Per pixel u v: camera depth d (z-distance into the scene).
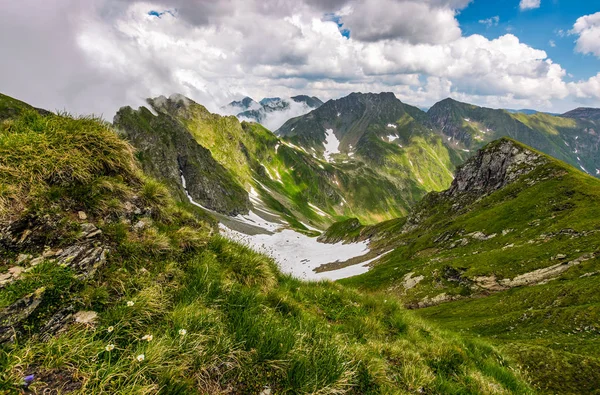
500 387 8.86
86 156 7.69
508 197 111.19
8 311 4.62
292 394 5.14
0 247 5.59
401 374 7.43
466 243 95.38
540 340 34.16
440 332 13.11
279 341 5.78
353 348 7.11
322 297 11.48
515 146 132.25
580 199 84.38
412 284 79.69
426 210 159.75
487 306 56.75
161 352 4.63
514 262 68.94
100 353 4.49
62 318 5.06
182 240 8.51
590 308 39.38
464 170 154.62
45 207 6.40
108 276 6.11
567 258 61.97
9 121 7.88
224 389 4.88
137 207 8.38
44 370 4.23
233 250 9.96
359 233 197.25
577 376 22.61
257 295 7.63
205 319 5.78
